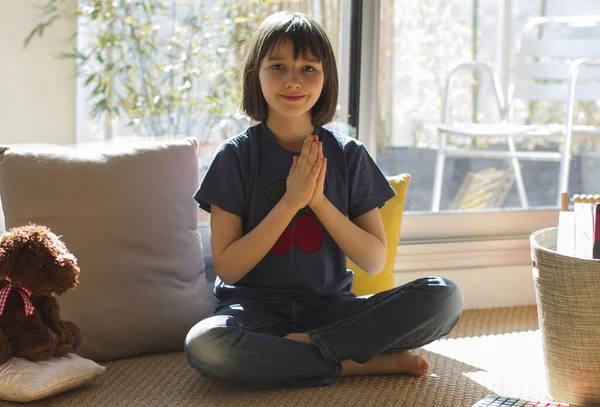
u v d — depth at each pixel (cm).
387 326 155
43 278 144
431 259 222
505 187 234
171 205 177
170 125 212
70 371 149
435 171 227
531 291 232
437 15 222
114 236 170
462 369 170
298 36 161
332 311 164
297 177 156
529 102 233
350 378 161
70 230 167
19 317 146
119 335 169
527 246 231
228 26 212
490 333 199
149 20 208
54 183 168
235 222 165
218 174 165
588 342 146
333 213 161
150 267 173
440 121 226
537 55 232
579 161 240
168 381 159
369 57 217
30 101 202
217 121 215
